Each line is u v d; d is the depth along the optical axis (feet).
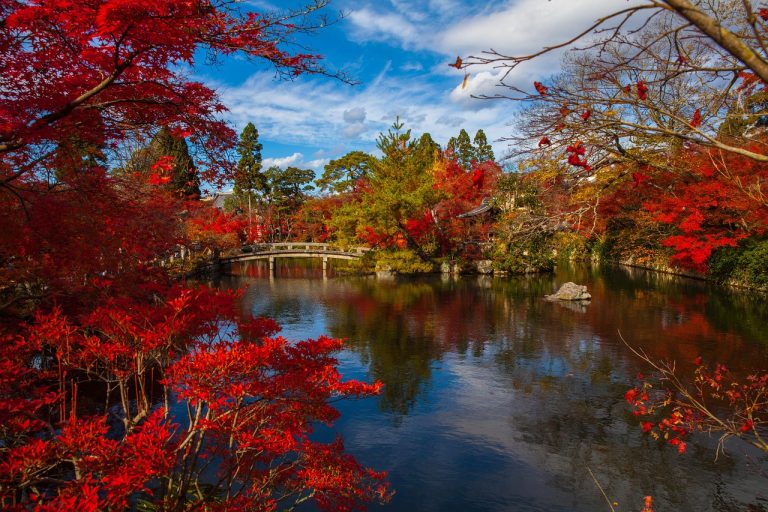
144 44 14.70
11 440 15.38
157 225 26.99
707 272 85.56
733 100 15.67
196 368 13.87
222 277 116.57
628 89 11.89
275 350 16.20
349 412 35.78
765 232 71.92
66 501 10.12
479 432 32.35
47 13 13.66
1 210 19.16
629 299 75.20
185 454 16.48
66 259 19.62
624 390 38.70
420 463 28.45
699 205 54.60
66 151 19.02
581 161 12.72
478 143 195.93
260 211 175.94
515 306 74.13
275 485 21.04
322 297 85.87
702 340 50.21
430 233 122.31
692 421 22.66
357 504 22.99
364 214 114.52
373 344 54.19
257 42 15.94
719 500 24.29
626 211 67.15
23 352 16.85
